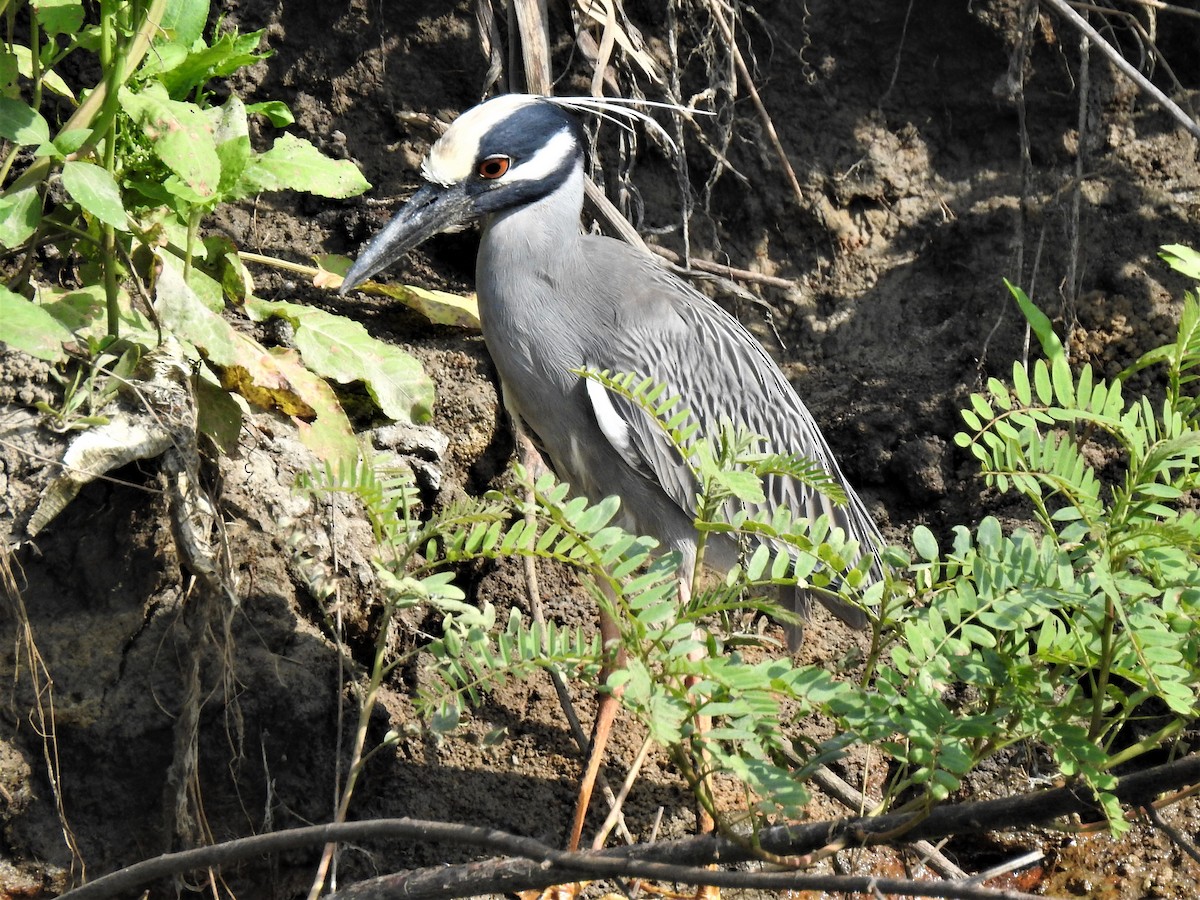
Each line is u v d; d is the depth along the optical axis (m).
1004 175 11.05
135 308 7.74
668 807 8.59
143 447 7.25
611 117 9.48
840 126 11.07
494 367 9.98
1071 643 4.99
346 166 8.19
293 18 10.60
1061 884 8.70
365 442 9.16
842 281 10.99
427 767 8.40
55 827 7.38
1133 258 10.77
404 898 5.41
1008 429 5.00
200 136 6.97
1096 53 10.95
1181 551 4.76
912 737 4.77
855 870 8.27
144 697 7.52
